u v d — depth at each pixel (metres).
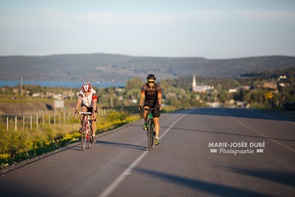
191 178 18.28
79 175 18.67
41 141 39.78
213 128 48.50
